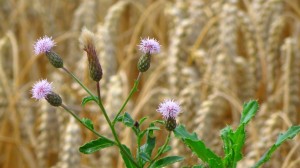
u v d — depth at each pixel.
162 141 1.46
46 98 0.64
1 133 1.53
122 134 1.37
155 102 1.51
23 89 1.58
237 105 1.39
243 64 1.55
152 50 0.66
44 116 1.51
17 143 1.51
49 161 1.54
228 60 1.53
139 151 0.64
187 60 1.55
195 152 0.63
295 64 1.50
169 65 1.50
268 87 1.64
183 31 1.53
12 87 1.59
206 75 1.53
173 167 1.19
